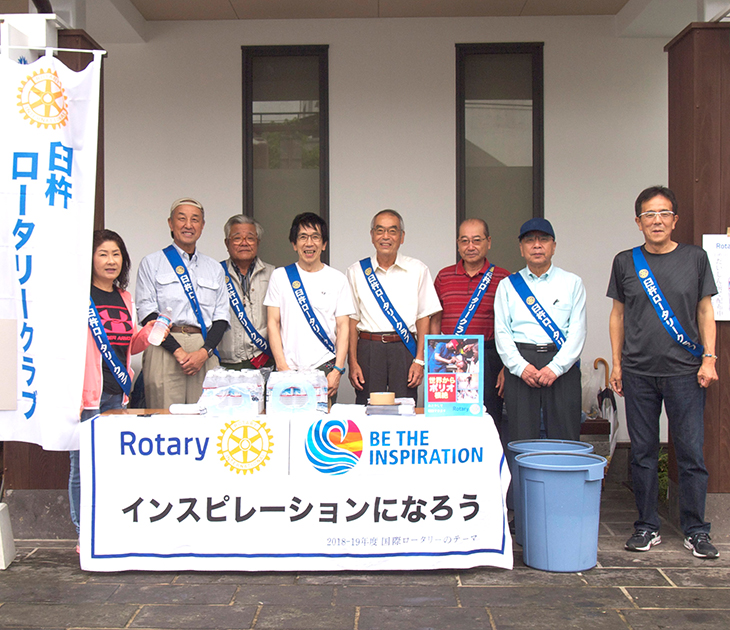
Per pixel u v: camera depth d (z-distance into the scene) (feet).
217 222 16.14
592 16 15.93
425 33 15.94
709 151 11.53
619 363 11.46
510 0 15.14
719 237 11.43
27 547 11.05
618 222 16.12
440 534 9.84
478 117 16.20
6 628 8.28
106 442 9.79
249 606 8.84
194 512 9.78
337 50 15.98
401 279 13.03
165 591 9.29
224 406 9.86
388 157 16.07
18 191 10.04
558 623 8.37
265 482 9.76
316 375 10.25
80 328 10.04
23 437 10.20
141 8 15.31
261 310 13.48
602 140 16.07
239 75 16.01
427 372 10.03
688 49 11.72
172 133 16.07
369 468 9.80
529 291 11.70
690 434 10.71
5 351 10.14
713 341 10.71
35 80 9.95
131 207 16.14
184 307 11.98
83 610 8.73
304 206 16.26
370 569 9.80
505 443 13.46
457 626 8.29
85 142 10.09
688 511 10.82
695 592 9.26
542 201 16.10
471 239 12.71
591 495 9.96
